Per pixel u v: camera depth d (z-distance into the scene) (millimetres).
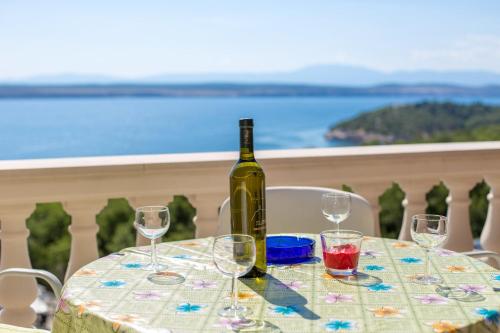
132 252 2078
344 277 1757
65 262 16469
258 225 1749
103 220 16312
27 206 2846
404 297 1578
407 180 3430
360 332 1359
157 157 3158
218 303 1562
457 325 1390
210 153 3324
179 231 14477
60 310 1638
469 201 3521
